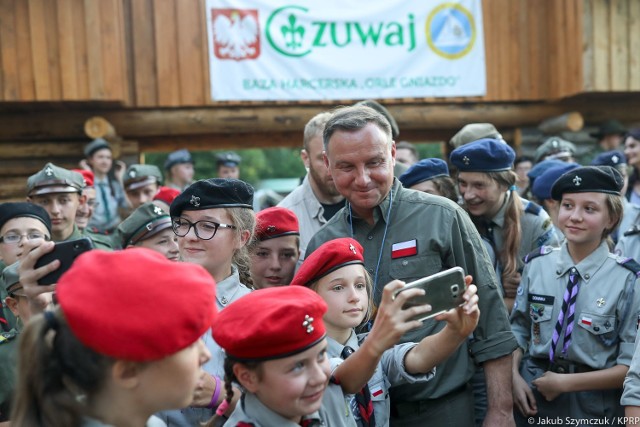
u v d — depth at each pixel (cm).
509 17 760
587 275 298
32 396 136
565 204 303
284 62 709
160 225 340
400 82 730
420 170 363
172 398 137
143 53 702
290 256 307
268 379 178
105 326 128
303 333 176
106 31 662
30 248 205
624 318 287
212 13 698
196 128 718
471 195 351
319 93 716
